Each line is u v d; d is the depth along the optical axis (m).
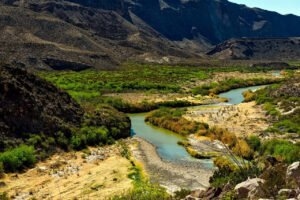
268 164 29.17
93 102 83.88
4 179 42.28
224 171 39.12
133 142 60.34
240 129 64.75
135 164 48.91
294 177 21.12
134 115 82.81
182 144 58.91
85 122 61.66
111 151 54.50
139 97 99.81
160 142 60.84
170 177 44.53
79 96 90.94
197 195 26.70
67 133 56.66
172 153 54.69
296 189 20.06
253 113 77.94
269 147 49.94
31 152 47.97
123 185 41.25
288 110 74.56
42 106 57.66
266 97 92.31
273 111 74.88
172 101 92.38
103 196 38.09
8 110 52.62
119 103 86.19
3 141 49.00
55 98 62.72
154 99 97.06
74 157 51.22
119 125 65.19
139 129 69.69
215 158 51.47
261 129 63.88
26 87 58.81
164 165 48.91
